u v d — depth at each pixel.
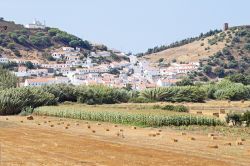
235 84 155.38
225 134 59.78
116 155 40.62
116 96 130.12
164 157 39.88
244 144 49.41
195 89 134.88
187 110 89.81
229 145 48.56
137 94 137.38
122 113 77.50
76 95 125.12
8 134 55.72
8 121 78.00
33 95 103.69
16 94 100.19
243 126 69.06
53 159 38.03
